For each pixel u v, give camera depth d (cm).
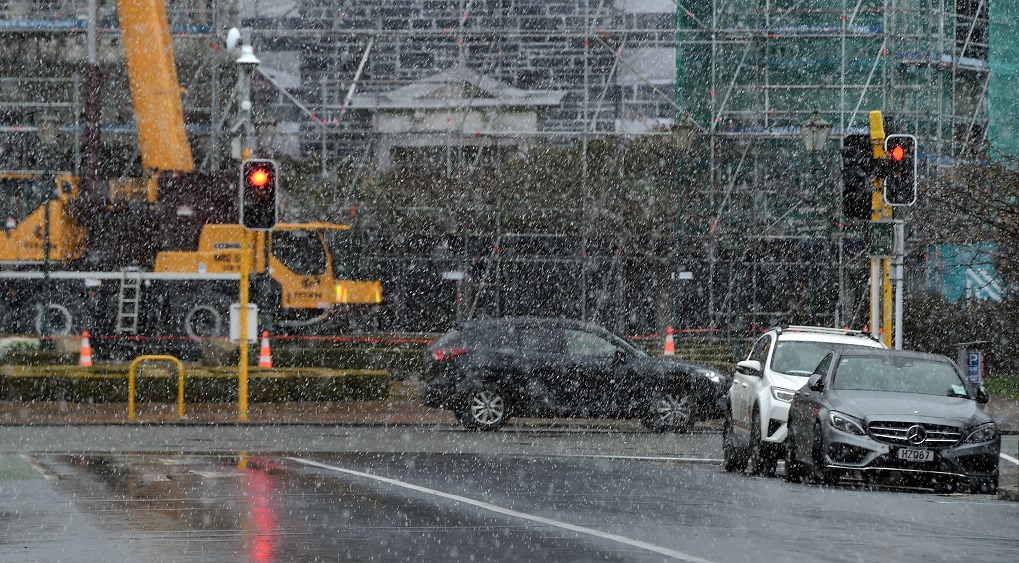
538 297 13762
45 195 11038
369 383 9094
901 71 12988
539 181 13712
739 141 12900
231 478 4788
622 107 14375
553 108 15038
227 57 14338
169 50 12112
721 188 12938
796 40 13100
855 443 4638
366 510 3834
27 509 3866
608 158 13525
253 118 13850
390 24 15838
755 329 12688
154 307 11662
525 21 15712
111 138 14638
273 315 12019
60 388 8631
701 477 5038
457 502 4047
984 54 13662
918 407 4700
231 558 2938
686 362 7544
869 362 5028
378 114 15038
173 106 12056
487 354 7412
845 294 11575
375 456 5797
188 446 6259
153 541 3212
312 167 14225
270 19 15675
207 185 11775
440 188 13850
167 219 11738
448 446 6384
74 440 6538
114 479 4741
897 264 6588
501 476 4909
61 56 15388
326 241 12112
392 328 13788
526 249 13662
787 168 12875
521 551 3025
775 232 12769
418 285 13850
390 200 13912
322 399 8931
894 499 4312
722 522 3584
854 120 12762
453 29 13538
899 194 6291
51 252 11669
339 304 12125
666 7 15425
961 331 10875
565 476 4944
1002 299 10888
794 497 4303
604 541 3189
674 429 7419
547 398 7369
